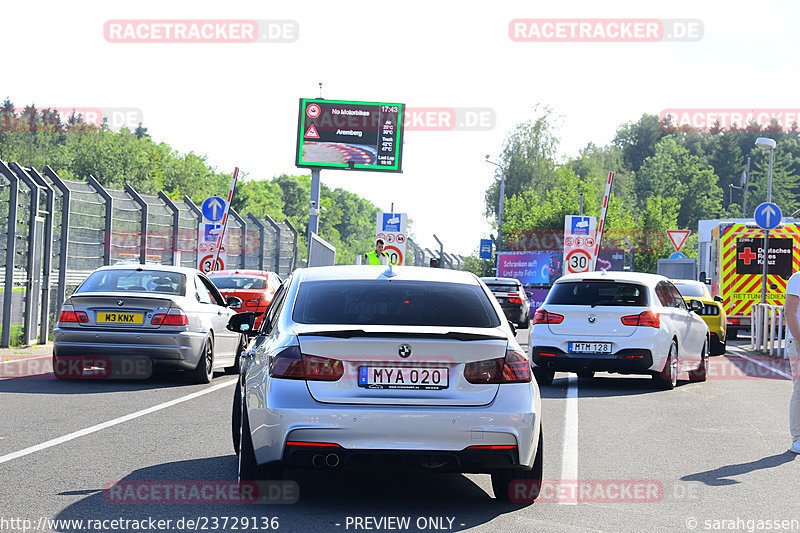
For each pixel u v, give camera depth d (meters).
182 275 17.80
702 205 153.38
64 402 13.96
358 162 56.53
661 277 19.19
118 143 117.06
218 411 13.42
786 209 156.50
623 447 11.27
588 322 17.75
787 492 8.92
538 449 8.16
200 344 16.84
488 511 7.96
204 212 29.64
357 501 8.25
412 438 7.61
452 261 72.62
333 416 7.57
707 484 9.23
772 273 33.91
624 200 143.88
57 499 7.94
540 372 18.70
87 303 16.42
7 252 22.45
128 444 10.61
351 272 9.10
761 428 13.09
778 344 26.38
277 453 7.65
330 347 7.71
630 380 19.94
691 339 19.25
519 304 41.78
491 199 91.94
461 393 7.76
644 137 168.75
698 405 15.59
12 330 25.19
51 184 24.86
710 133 167.12
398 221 39.56
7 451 10.01
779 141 162.62
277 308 9.00
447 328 8.05
